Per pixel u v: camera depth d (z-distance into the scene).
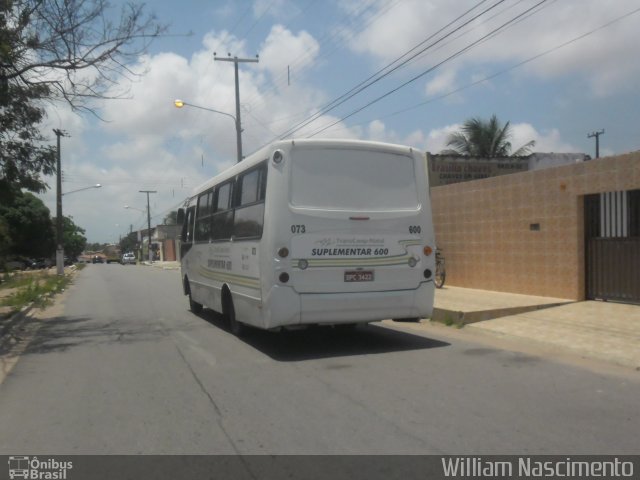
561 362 7.65
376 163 8.68
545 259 12.76
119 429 5.45
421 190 8.97
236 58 25.95
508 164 22.72
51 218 61.19
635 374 6.96
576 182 11.91
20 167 12.54
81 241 111.88
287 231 8.11
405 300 8.73
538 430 5.04
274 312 8.09
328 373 7.37
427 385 6.61
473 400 5.97
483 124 28.98
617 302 11.30
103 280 32.81
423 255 8.89
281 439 5.02
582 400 5.91
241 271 9.52
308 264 8.18
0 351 9.87
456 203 15.70
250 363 8.17
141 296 20.58
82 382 7.40
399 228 8.71
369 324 11.47
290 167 8.21
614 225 11.34
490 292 14.16
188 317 13.80
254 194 8.89
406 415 5.55
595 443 4.71
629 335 8.67
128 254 89.69
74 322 13.58
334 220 8.32
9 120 12.07
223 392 6.65
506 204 13.88
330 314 8.32
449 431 5.07
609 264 11.47
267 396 6.40
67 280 31.41
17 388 7.20
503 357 8.02
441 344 9.11
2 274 32.84
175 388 6.92
